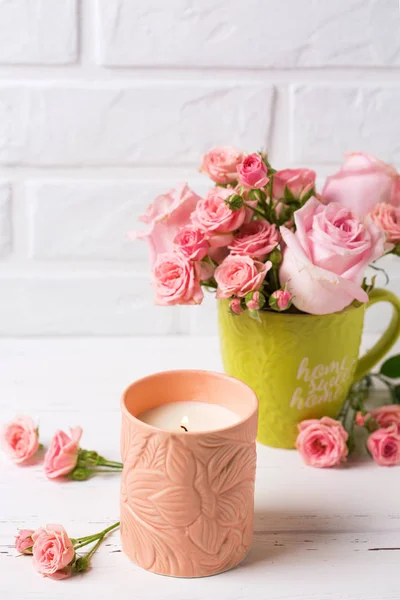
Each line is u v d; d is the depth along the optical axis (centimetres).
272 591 71
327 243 77
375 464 84
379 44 101
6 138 102
